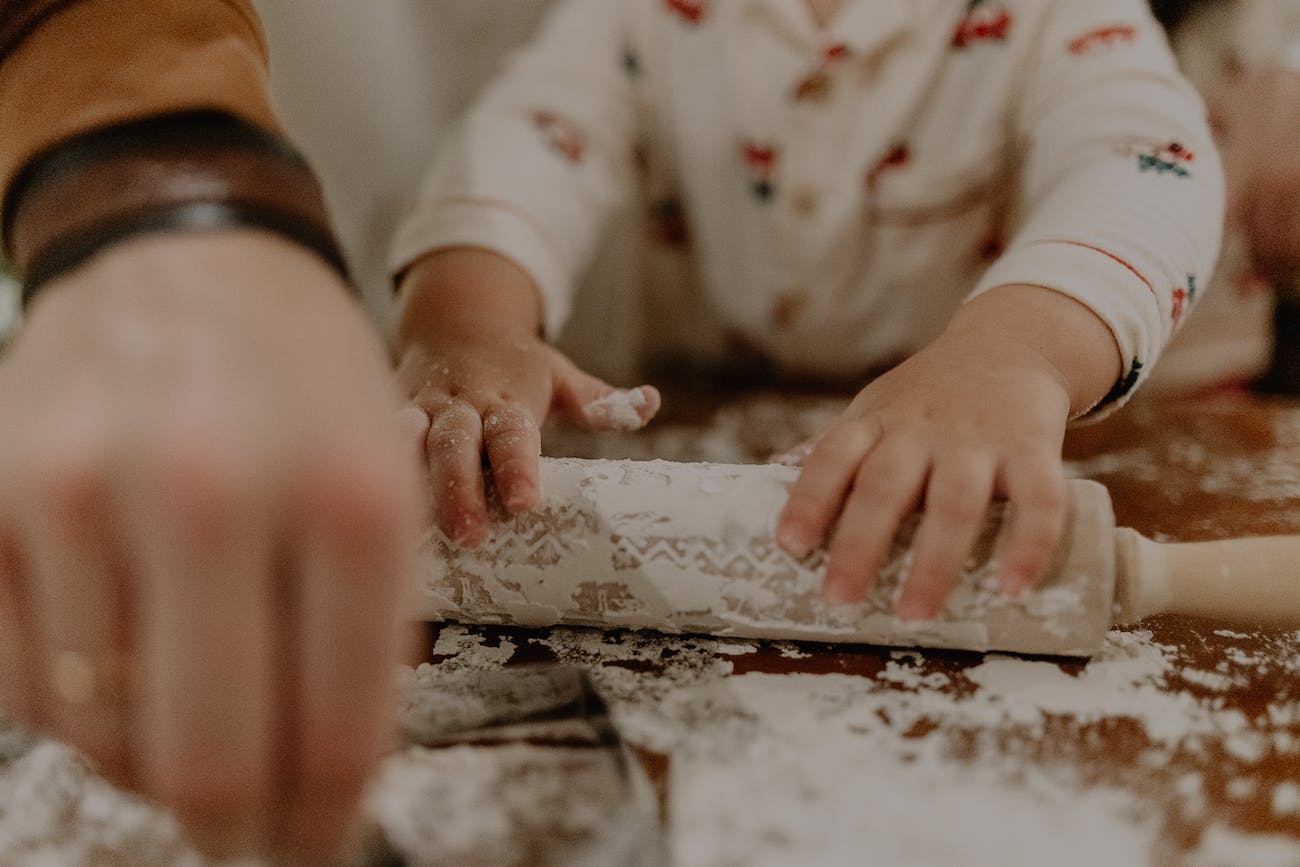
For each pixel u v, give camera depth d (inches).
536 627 16.9
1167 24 33.2
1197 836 12.2
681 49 31.3
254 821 8.2
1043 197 24.5
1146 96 24.5
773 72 29.7
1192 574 15.0
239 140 10.1
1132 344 19.3
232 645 7.1
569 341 41.3
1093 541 14.7
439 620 17.1
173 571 6.9
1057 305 19.0
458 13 39.2
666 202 34.5
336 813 8.6
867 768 13.4
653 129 33.2
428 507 16.1
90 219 9.2
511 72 32.7
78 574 7.4
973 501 14.6
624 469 16.5
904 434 15.7
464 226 26.2
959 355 17.8
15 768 13.7
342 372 7.8
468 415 17.6
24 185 10.3
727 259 33.4
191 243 8.9
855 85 29.0
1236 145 32.6
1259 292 34.4
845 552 14.7
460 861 12.1
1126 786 13.0
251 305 8.2
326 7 32.9
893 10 27.7
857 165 29.7
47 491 7.1
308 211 9.9
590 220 30.2
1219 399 32.0
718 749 13.8
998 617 14.9
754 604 15.6
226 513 6.7
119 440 7.0
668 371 37.4
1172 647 15.9
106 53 11.5
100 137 10.0
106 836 12.7
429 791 13.1
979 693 14.9
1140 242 20.2
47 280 9.3
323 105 33.5
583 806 12.9
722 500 15.8
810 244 31.1
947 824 12.5
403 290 25.7
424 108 39.4
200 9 12.7
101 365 7.7
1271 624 15.3
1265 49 32.4
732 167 31.7
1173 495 21.4
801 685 15.2
